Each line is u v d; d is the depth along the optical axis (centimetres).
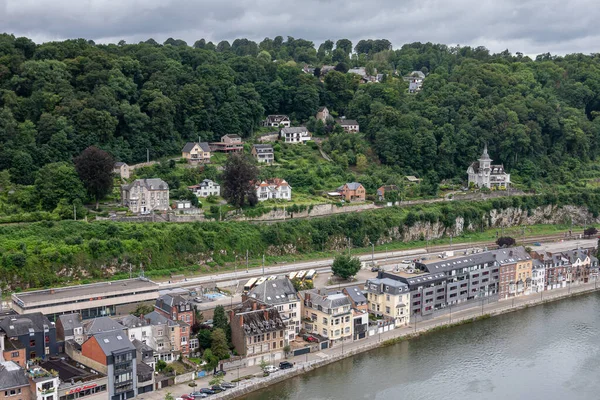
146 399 17400
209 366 19050
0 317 19125
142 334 19225
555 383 19725
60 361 18325
